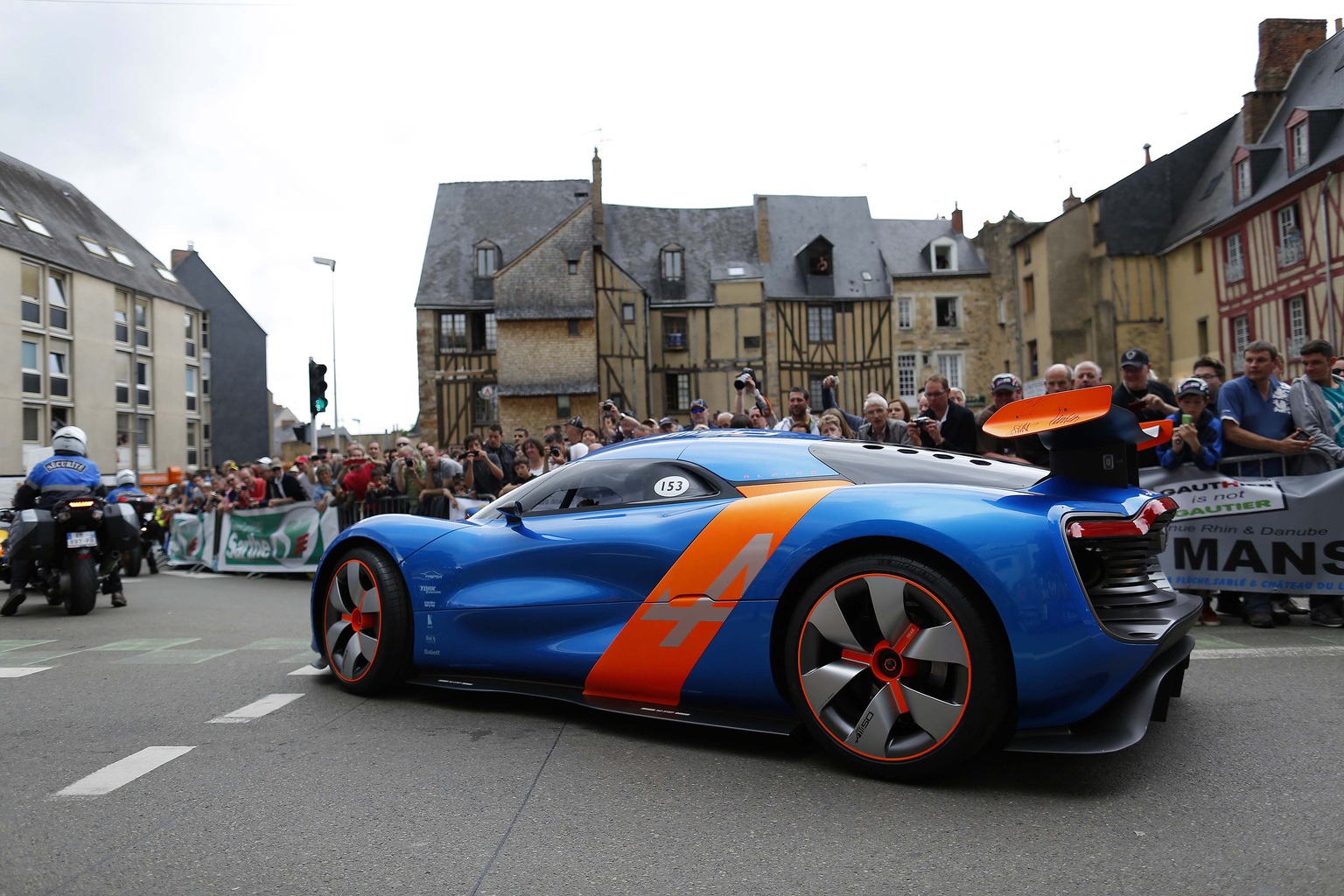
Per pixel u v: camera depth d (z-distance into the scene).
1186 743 3.40
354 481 11.73
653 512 3.77
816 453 3.70
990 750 3.34
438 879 2.36
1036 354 35.53
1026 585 2.82
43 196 38.53
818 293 39.00
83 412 36.75
